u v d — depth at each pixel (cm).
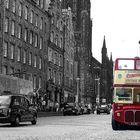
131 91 2194
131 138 1800
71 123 3456
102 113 8281
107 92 18238
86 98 12438
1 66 5350
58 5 8375
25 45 6319
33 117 3139
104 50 18812
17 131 2320
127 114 2177
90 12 13762
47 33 7506
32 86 6188
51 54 7781
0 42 5328
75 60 10900
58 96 8269
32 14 6681
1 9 5350
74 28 11194
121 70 2222
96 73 15112
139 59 2216
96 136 1936
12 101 2844
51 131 2348
